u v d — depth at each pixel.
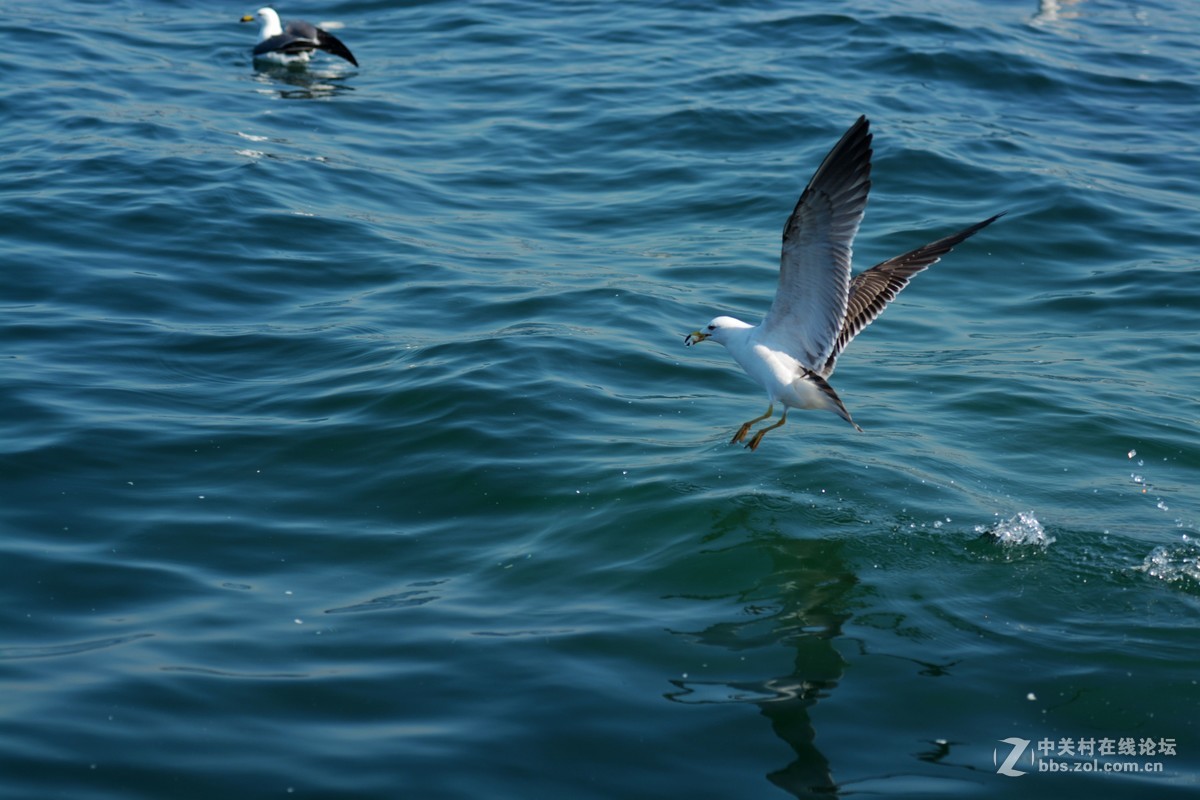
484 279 14.18
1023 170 17.39
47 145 17.25
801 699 7.54
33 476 9.84
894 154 17.64
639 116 19.14
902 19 23.70
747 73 20.88
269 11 22.66
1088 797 6.75
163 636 8.05
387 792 6.68
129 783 6.70
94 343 12.22
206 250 14.44
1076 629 8.36
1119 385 12.26
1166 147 18.81
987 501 10.01
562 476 10.12
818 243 8.23
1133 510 9.95
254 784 6.71
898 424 11.36
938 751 7.11
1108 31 24.67
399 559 9.12
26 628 8.08
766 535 9.31
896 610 8.50
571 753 7.02
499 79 21.11
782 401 8.91
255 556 9.09
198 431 10.70
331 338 12.59
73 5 24.77
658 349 12.63
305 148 17.86
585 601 8.59
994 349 13.12
